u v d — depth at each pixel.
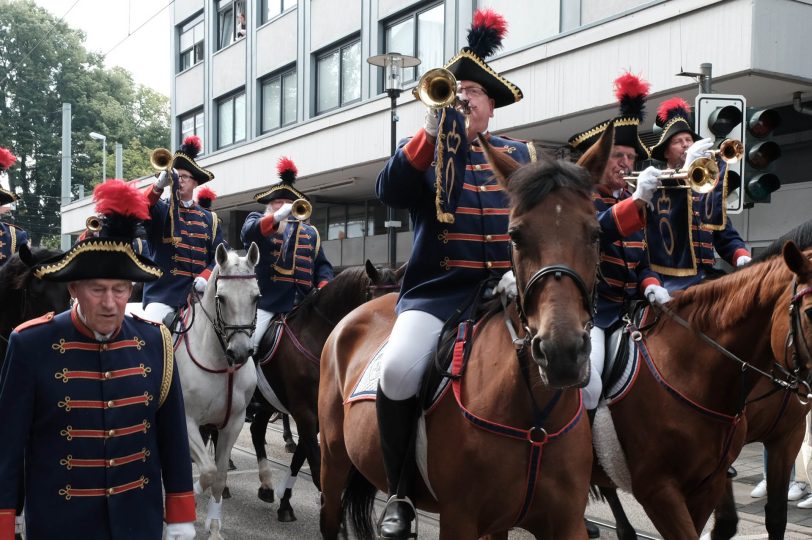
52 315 2.92
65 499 2.74
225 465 5.72
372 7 15.30
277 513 6.25
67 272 2.69
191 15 22.25
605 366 3.96
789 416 4.36
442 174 2.74
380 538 3.07
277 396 6.59
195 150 7.23
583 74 9.52
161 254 6.80
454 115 2.78
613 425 3.85
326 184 15.95
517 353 2.69
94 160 43.72
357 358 3.92
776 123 6.17
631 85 4.40
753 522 5.83
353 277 6.37
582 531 2.85
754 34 7.80
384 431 3.14
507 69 10.52
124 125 45.31
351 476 4.09
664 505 3.69
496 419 2.76
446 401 2.94
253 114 19.34
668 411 3.67
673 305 3.82
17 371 2.75
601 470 4.05
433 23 13.91
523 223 2.50
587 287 2.46
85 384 2.80
